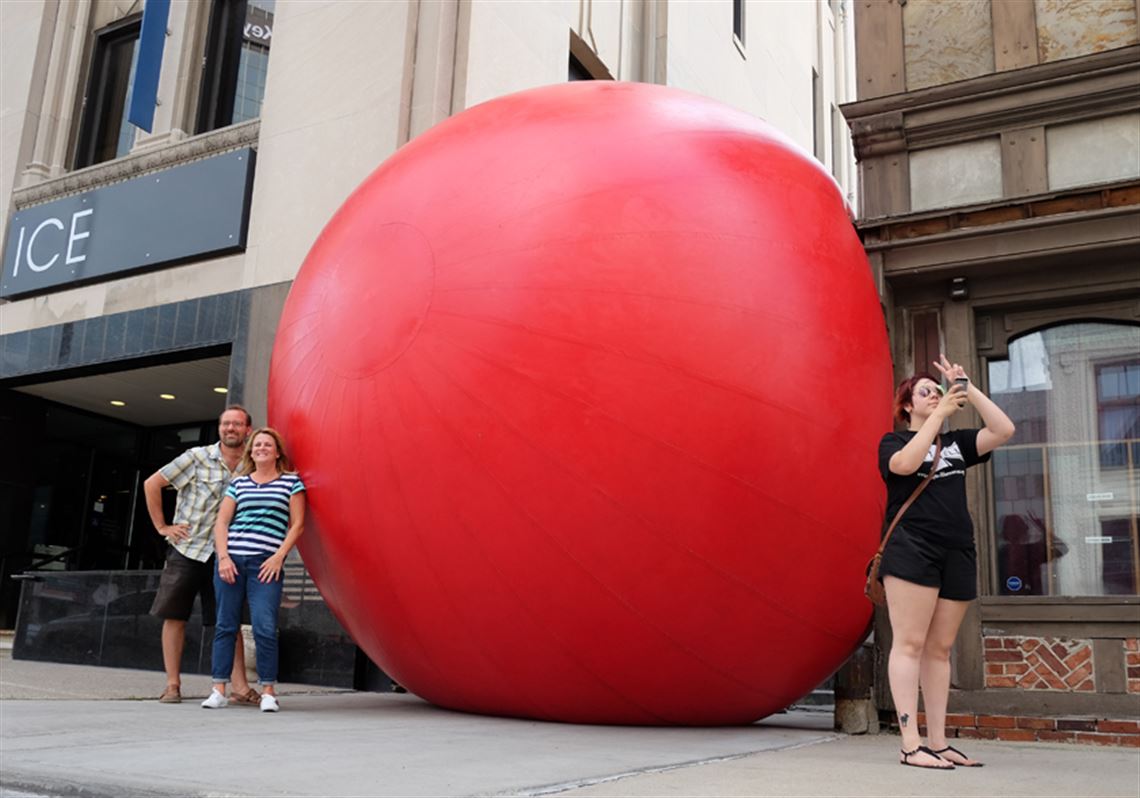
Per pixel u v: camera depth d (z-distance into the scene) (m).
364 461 4.82
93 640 9.80
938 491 3.96
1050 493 5.55
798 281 4.80
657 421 4.39
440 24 9.94
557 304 4.51
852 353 4.87
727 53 16.50
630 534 4.42
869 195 6.14
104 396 13.34
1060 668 5.13
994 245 5.59
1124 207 5.30
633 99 5.32
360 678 8.07
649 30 13.96
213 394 13.21
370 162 9.93
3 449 12.87
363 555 4.92
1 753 3.56
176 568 6.01
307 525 5.30
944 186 5.99
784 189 5.10
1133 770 3.85
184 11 12.62
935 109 6.01
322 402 5.06
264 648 5.57
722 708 5.04
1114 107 5.61
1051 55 5.91
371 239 5.09
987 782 3.40
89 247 11.84
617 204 4.70
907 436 4.03
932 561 3.92
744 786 3.12
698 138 5.09
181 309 10.91
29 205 12.80
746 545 4.50
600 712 4.94
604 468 4.39
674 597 4.51
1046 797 3.05
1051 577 5.45
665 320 4.48
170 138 12.01
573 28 11.91
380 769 3.26
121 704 5.73
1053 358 5.71
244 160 10.74
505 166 4.95
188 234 10.95
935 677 4.05
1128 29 5.75
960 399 3.83
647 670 4.71
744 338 4.55
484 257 4.69
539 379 4.45
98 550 14.27
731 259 4.67
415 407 4.64
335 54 10.43
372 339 4.84
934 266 5.71
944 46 6.21
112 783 2.91
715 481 4.42
